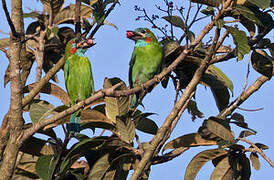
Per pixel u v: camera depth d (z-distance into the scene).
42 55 12.56
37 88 10.94
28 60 13.51
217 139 10.09
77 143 9.58
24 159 10.52
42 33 12.83
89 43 12.71
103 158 9.78
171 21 11.44
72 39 14.29
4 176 8.97
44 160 9.59
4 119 10.70
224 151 10.12
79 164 10.80
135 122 10.01
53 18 13.16
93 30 12.66
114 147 9.56
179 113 9.99
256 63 10.82
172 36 11.77
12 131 9.01
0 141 10.38
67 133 9.69
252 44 10.65
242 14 9.22
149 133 10.28
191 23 9.97
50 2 12.86
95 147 9.53
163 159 10.38
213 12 9.61
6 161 8.99
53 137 10.16
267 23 10.47
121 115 9.60
